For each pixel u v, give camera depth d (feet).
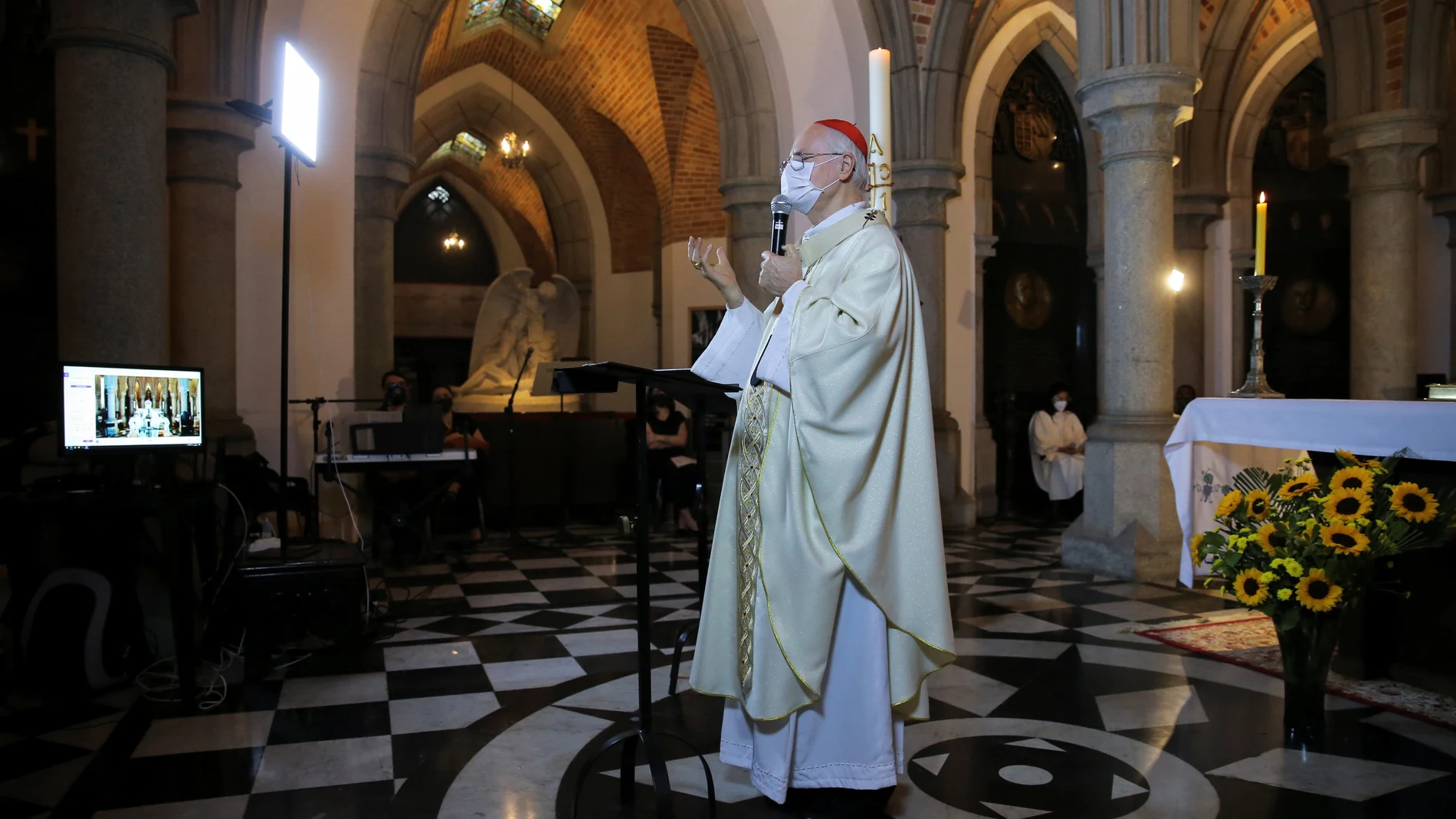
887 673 7.89
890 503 7.74
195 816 8.83
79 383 12.20
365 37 25.27
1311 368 41.09
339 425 20.70
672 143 51.88
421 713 11.91
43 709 12.09
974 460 33.73
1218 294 39.65
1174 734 10.98
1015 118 37.65
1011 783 9.52
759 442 8.14
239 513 17.49
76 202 14.67
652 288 60.64
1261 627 16.02
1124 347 21.63
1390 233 27.09
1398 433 13.21
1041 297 38.17
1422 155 27.07
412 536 24.98
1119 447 21.43
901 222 30.19
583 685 13.06
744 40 30.48
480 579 21.30
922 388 8.09
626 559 24.21
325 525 23.18
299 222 22.75
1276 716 11.59
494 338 46.91
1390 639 13.00
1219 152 37.55
